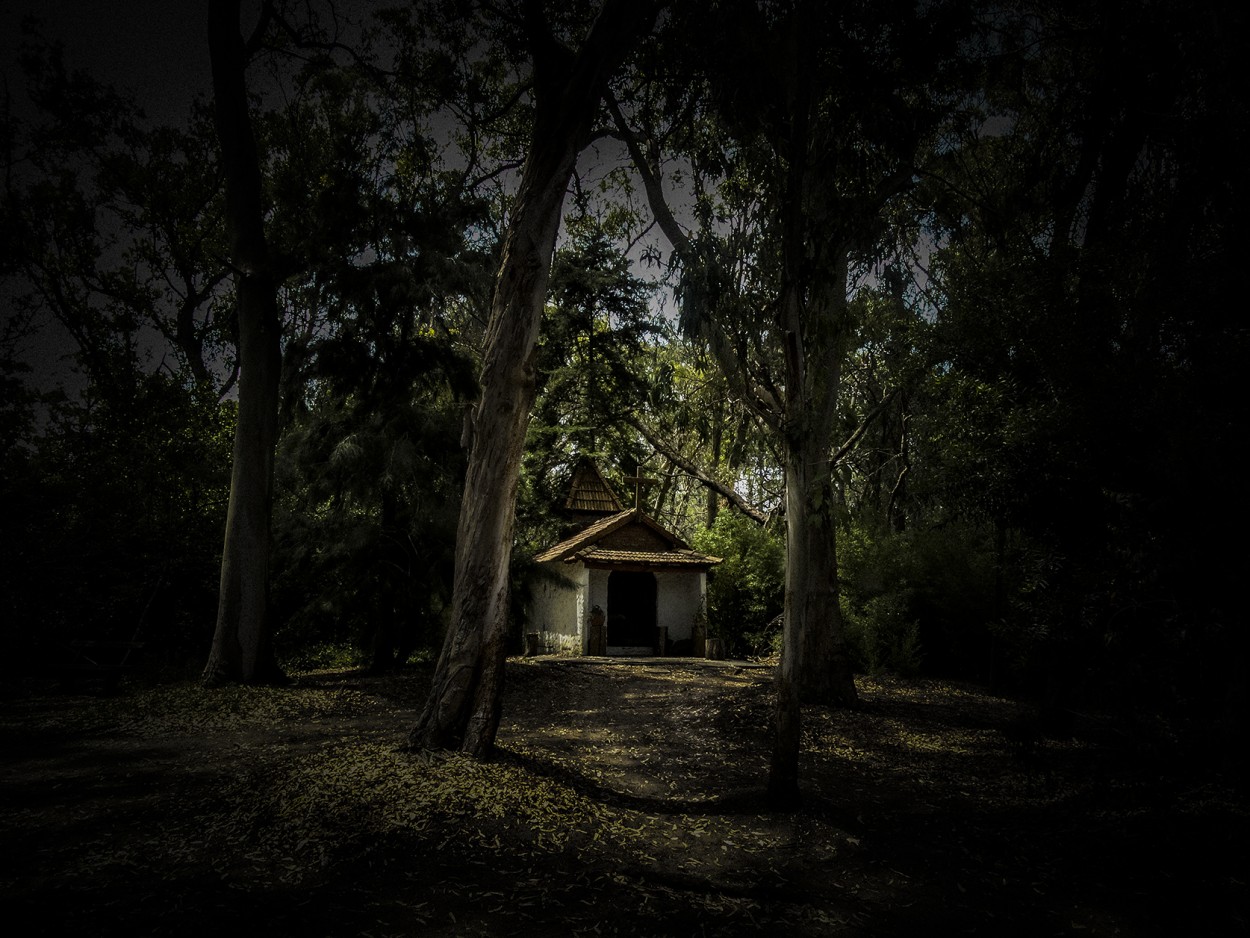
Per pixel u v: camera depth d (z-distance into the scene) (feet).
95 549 50.24
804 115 25.11
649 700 46.09
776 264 26.81
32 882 15.49
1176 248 22.80
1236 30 25.18
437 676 25.73
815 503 30.12
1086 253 25.18
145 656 52.65
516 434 26.66
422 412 52.80
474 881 16.48
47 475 51.62
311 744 29.32
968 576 64.18
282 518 53.36
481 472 26.40
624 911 15.62
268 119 66.54
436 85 46.60
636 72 36.29
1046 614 23.24
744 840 20.42
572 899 16.01
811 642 46.88
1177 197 24.04
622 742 33.06
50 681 46.32
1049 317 25.38
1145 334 22.49
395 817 19.22
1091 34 35.99
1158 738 20.52
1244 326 19.72
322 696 40.32
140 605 54.08
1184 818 20.25
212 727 32.65
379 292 46.65
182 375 64.75
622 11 27.17
